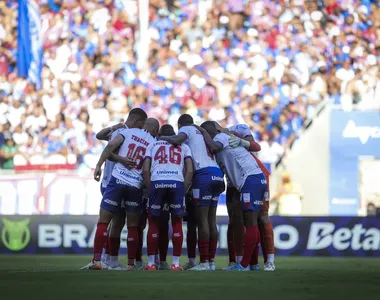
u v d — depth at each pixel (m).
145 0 69.88
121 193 25.19
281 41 68.94
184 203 25.70
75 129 63.94
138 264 27.98
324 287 16.73
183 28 69.44
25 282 17.84
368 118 63.97
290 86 66.69
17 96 65.69
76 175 58.50
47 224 43.12
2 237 43.09
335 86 67.00
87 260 37.38
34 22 68.12
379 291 15.82
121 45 68.44
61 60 67.31
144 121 26.62
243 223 26.50
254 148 25.39
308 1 70.75
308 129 64.06
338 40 68.94
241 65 67.69
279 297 14.40
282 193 60.75
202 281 18.47
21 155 61.66
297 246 43.28
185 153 25.83
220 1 70.62
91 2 69.69
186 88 66.50
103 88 66.38
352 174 62.88
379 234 43.34
